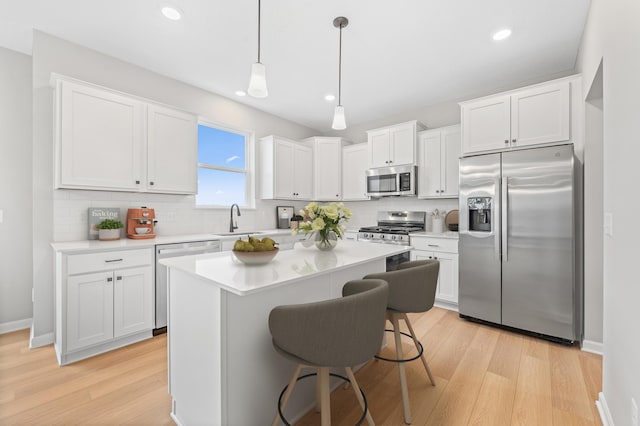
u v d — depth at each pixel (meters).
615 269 1.37
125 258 2.34
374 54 2.70
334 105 3.98
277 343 1.14
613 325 1.41
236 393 1.26
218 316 1.22
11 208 2.60
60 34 2.40
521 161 2.55
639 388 1.09
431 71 3.02
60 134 2.25
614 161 1.38
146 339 2.47
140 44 2.54
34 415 1.55
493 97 2.83
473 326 2.79
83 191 2.58
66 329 2.05
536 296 2.49
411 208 4.15
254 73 1.77
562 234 2.37
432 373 1.98
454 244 3.17
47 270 2.38
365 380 1.91
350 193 4.53
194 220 3.42
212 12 2.12
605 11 1.55
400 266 2.04
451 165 3.53
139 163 2.68
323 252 1.95
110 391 1.77
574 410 1.61
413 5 2.05
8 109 2.57
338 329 1.07
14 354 2.20
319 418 1.57
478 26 2.28
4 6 2.05
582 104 2.38
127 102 2.61
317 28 2.31
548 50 2.61
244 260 1.44
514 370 2.02
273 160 4.00
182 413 1.49
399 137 3.88
